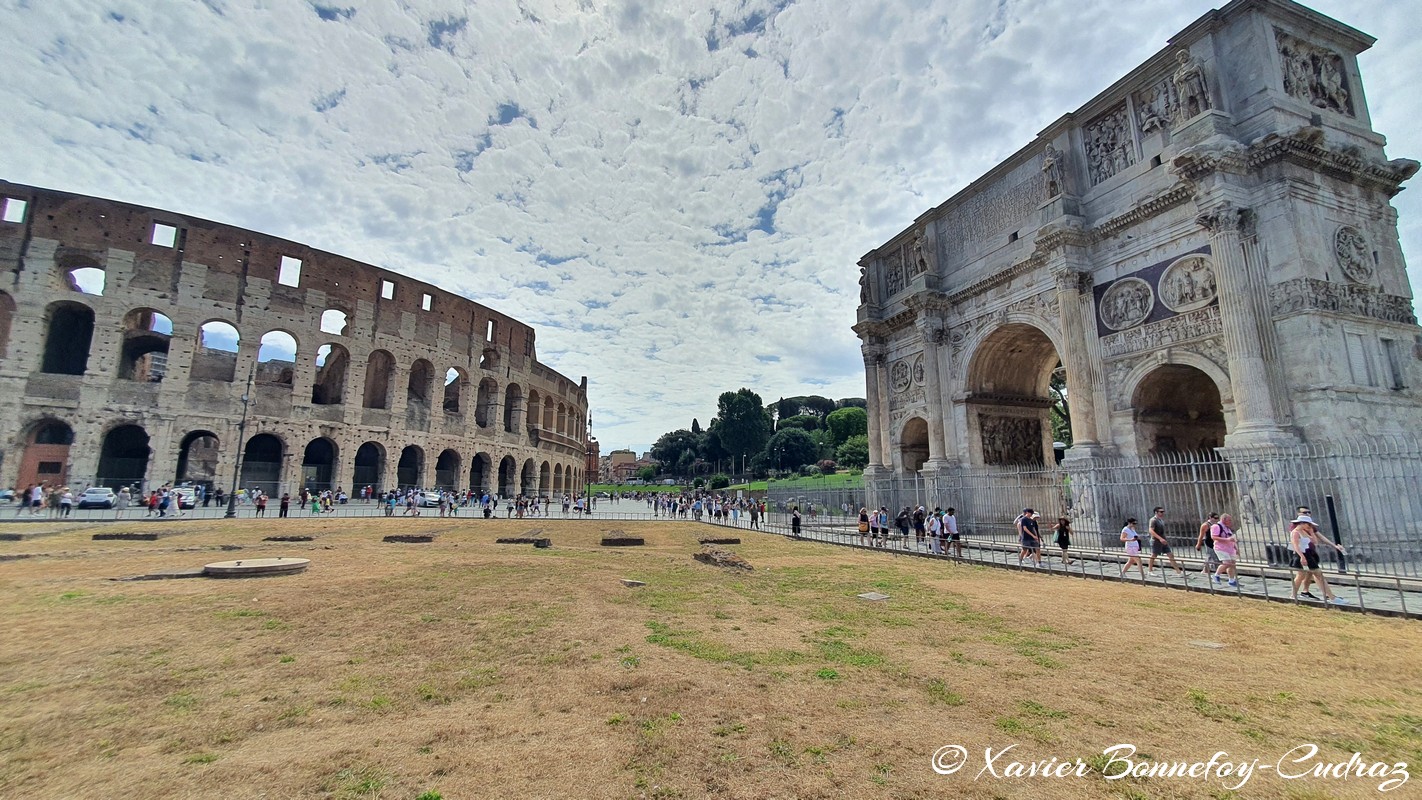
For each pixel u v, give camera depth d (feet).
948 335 137.69
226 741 23.58
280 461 227.20
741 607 51.06
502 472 323.78
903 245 157.17
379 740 23.81
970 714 26.68
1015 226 123.34
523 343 317.83
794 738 24.26
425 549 93.71
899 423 153.28
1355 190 86.02
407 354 250.16
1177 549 87.66
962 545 100.89
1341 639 39.24
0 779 20.17
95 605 47.26
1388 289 85.05
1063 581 66.80
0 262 184.24
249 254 217.77
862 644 38.65
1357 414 75.41
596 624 43.78
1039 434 138.92
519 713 26.84
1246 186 82.74
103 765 21.33
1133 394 97.19
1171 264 91.56
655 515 229.25
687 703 28.07
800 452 469.57
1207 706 27.40
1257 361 77.41
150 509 149.28
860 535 114.62
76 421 185.37
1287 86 85.10
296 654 35.47
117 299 195.93
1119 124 104.42
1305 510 53.72
